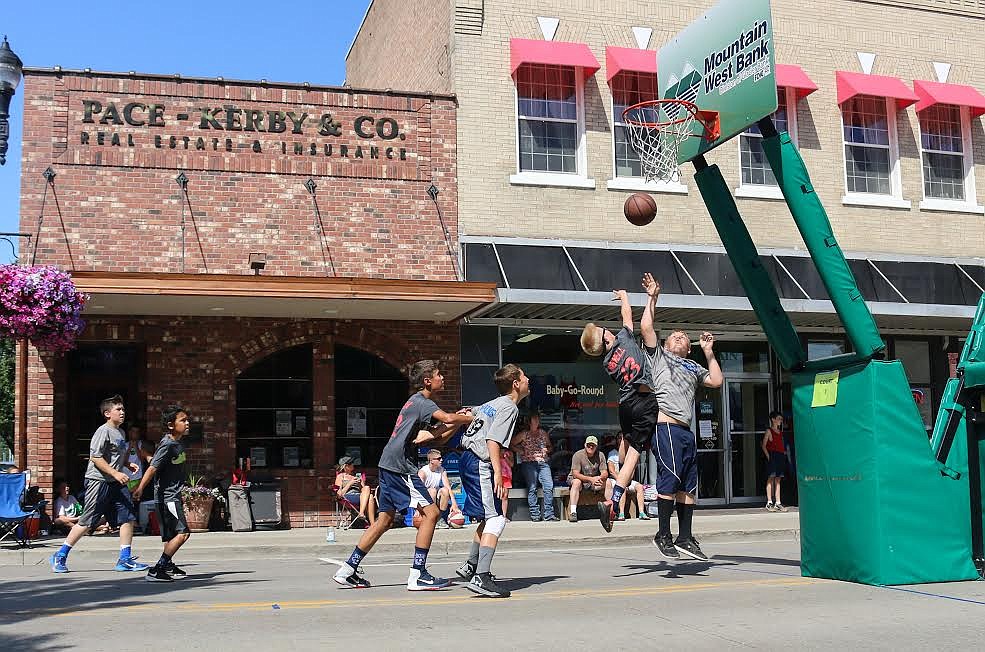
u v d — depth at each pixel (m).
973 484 8.77
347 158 19.02
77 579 10.41
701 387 20.88
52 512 17.05
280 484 18.12
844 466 8.69
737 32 9.74
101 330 17.78
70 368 18.22
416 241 19.19
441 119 19.61
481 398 19.30
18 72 13.98
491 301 17.19
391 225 19.09
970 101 22.28
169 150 18.16
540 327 19.83
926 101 22.12
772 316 9.30
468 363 19.34
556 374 19.81
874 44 22.42
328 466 18.48
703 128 10.21
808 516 9.16
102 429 11.25
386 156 19.23
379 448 19.00
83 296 14.88
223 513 17.50
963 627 6.59
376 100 19.28
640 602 7.80
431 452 17.00
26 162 17.53
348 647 6.04
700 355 20.94
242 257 18.28
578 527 16.80
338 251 18.77
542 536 15.39
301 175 18.73
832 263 8.70
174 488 10.16
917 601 7.59
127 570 11.23
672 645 6.09
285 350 18.80
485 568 8.20
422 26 22.03
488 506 8.27
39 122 17.66
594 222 20.19
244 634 6.52
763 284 9.46
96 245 17.67
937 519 8.52
